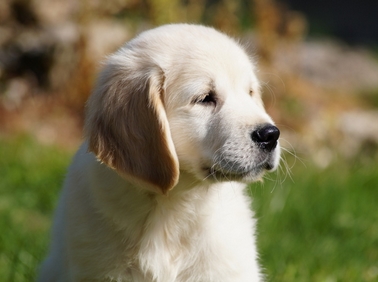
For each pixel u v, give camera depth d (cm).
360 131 1526
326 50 2153
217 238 688
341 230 1030
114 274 677
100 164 678
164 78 668
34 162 1191
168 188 639
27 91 1498
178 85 665
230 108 662
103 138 662
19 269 838
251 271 702
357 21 2800
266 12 1583
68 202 694
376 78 2045
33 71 1523
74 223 682
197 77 664
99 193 673
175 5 1482
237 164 649
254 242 724
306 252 924
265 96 1512
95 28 1492
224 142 652
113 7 1526
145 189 662
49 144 1308
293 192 1092
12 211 1034
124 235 675
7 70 1508
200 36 692
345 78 2006
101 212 674
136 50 686
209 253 687
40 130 1402
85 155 704
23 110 1459
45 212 1053
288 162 1339
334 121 1523
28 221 1020
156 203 675
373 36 2669
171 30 702
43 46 1505
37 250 886
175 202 682
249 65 710
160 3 1465
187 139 662
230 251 688
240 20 1788
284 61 1691
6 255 873
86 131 678
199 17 1591
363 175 1252
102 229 675
